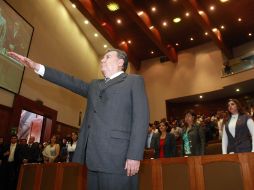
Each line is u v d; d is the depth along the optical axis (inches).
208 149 177.8
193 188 101.5
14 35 272.1
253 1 366.9
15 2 281.1
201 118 306.8
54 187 137.4
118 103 53.2
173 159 111.2
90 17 379.6
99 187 48.8
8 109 259.6
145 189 113.9
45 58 328.5
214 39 418.9
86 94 62.7
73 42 405.4
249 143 111.7
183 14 402.9
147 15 405.7
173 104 513.0
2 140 233.1
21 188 150.5
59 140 281.1
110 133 50.2
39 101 311.0
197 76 480.1
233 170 93.7
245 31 432.8
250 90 452.4
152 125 276.2
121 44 462.6
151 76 525.7
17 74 275.6
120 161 48.7
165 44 467.5
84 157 51.9
